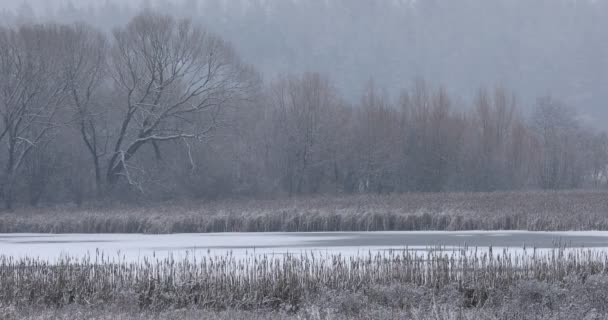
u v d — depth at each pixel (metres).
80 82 76.94
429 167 85.38
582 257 28.14
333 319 18.38
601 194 67.12
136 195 76.06
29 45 74.50
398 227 50.03
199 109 78.38
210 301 22.31
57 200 78.88
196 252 36.91
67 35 76.69
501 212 50.91
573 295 20.61
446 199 61.75
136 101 79.88
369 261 25.08
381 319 18.47
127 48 78.25
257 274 25.09
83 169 80.31
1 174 74.06
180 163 78.25
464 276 23.78
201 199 75.50
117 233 52.69
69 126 78.12
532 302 20.56
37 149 77.75
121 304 21.53
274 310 21.52
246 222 51.09
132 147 78.56
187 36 80.00
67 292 23.45
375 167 85.75
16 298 22.67
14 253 38.25
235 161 81.94
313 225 50.59
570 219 48.12
